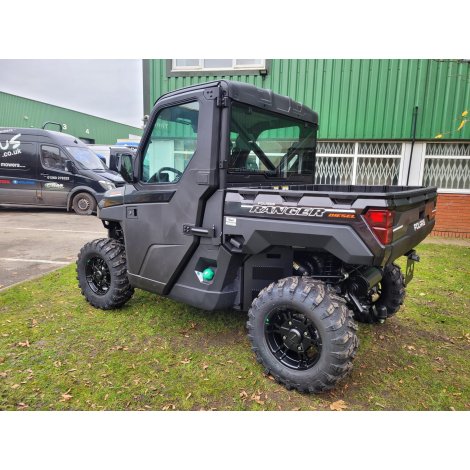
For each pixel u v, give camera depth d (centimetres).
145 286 349
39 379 273
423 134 828
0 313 387
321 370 246
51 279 499
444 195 848
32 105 2677
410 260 327
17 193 1128
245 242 273
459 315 403
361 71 831
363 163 875
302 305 249
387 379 284
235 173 297
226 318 382
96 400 253
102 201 383
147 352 314
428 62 802
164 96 313
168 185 313
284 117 346
